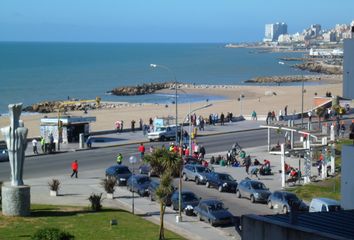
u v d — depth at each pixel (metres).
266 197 40.62
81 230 30.47
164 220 35.16
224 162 56.69
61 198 39.88
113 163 56.22
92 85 181.88
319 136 56.03
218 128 82.69
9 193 33.25
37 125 85.56
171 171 34.03
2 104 134.25
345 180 22.56
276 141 71.12
